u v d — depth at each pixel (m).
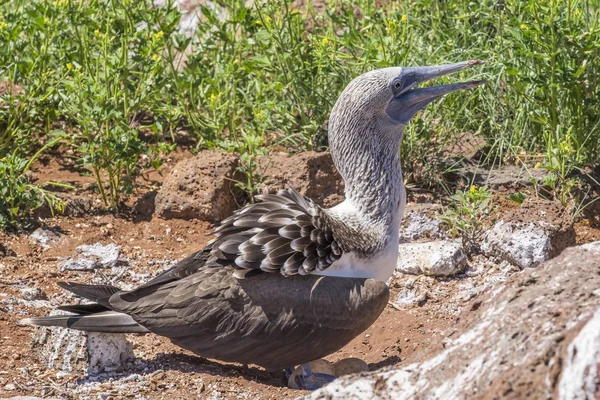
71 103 15.35
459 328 8.37
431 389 7.53
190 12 19.02
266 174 14.40
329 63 15.13
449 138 15.41
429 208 14.07
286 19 15.63
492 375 7.23
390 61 14.52
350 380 7.95
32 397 9.38
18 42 16.31
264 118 14.74
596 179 14.41
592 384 6.67
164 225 14.12
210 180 14.17
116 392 9.79
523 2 14.55
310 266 9.98
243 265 9.87
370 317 10.12
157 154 15.11
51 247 13.52
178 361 10.64
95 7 15.63
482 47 16.02
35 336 10.59
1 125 15.86
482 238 13.30
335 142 11.13
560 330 7.24
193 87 16.20
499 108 15.71
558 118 14.69
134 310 10.19
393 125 11.02
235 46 16.83
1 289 12.21
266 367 10.36
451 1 16.23
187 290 10.12
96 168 14.23
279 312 9.94
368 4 16.55
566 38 13.81
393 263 10.85
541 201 13.23
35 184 14.95
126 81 15.11
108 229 14.02
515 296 8.03
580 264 8.12
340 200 14.22
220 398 9.68
